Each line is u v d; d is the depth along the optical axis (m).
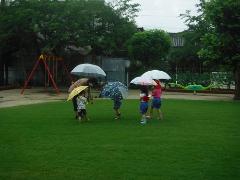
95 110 21.31
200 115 19.33
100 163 10.12
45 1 37.25
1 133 14.16
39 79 42.88
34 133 14.18
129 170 9.51
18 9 37.31
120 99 18.19
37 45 39.69
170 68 46.69
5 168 9.68
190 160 10.38
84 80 17.95
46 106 23.30
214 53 28.20
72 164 10.02
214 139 13.10
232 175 9.13
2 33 37.34
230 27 27.14
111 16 38.97
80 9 37.09
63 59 40.09
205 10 28.05
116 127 15.58
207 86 38.41
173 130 14.87
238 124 16.38
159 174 9.20
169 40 41.81
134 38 40.47
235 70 29.09
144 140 12.91
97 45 37.78
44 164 10.02
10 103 25.61
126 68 42.22
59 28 36.09
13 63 43.31
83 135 13.80
